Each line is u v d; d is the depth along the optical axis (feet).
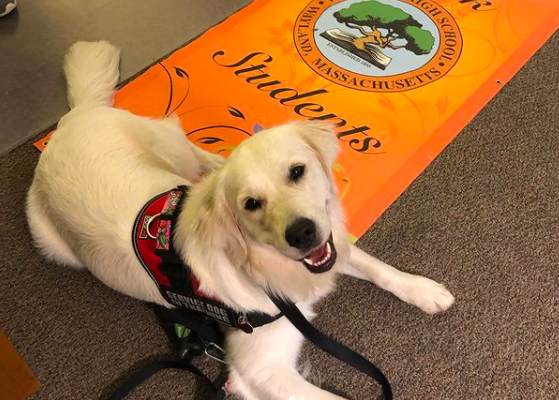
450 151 6.57
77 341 5.74
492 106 6.91
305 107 7.06
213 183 3.98
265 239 3.80
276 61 7.54
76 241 5.08
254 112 7.08
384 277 5.55
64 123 5.70
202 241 4.00
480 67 7.27
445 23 7.75
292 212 3.59
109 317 5.86
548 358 5.24
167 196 4.65
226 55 7.65
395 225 6.10
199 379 5.47
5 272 6.17
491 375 5.20
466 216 6.11
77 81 6.81
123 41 7.92
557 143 6.57
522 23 7.67
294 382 4.77
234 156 3.86
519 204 6.16
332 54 7.55
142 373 5.25
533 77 7.13
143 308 5.88
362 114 6.93
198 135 6.93
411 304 5.60
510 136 6.66
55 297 6.00
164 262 4.39
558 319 5.44
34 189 5.56
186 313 5.09
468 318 5.51
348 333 5.53
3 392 4.16
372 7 8.02
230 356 4.92
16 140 7.05
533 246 5.88
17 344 5.73
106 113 5.56
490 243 5.93
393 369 5.32
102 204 4.89
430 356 5.35
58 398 5.43
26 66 7.71
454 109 6.91
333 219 4.36
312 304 5.43
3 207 6.59
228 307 4.44
